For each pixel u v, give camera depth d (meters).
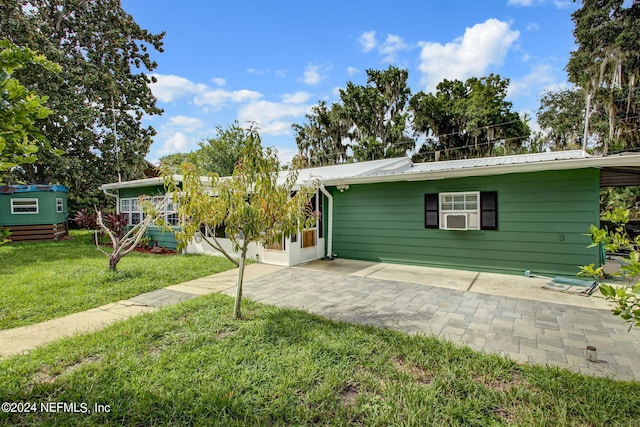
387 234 8.45
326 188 9.35
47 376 2.81
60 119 14.41
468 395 2.48
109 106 16.77
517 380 2.70
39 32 13.67
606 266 7.12
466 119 24.44
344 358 3.06
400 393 2.50
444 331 3.81
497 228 6.98
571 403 2.37
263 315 4.27
